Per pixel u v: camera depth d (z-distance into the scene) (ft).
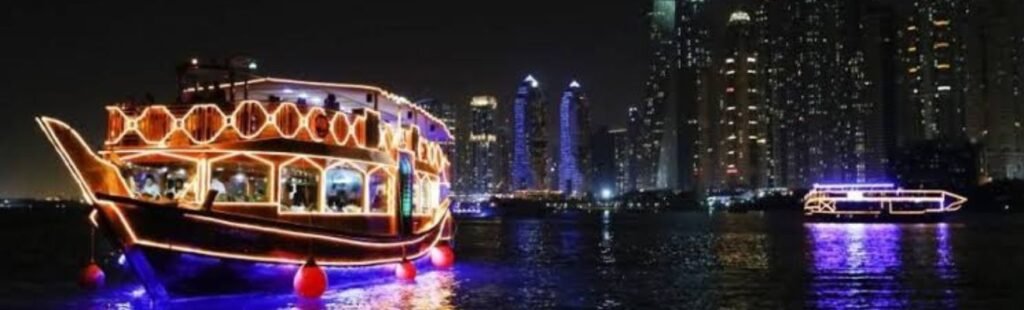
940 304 140.77
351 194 131.95
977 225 578.66
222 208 115.14
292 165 121.39
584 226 647.56
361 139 132.77
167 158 116.78
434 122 166.61
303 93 134.82
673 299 146.10
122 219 104.83
